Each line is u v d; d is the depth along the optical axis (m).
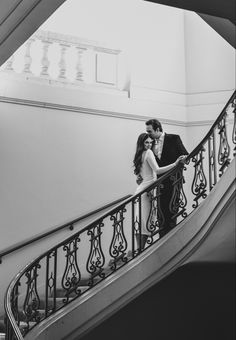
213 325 6.43
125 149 8.81
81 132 8.48
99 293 6.14
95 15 9.20
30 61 8.33
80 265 8.05
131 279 6.03
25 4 5.30
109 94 8.82
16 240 7.67
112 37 9.25
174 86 9.51
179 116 9.38
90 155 8.48
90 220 8.30
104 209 8.43
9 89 7.92
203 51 9.61
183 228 5.91
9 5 5.30
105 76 9.02
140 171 6.80
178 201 6.30
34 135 8.07
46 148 8.14
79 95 8.50
